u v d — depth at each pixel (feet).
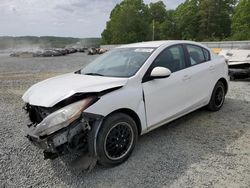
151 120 12.41
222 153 11.80
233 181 9.57
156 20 316.40
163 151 12.18
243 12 208.85
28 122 11.80
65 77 13.25
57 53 149.79
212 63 17.03
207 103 17.03
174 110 13.80
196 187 9.29
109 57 14.88
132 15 281.13
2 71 54.60
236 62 28.96
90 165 10.48
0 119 18.22
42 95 10.99
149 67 12.51
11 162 11.69
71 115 9.68
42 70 55.26
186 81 14.37
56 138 9.62
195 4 262.67
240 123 15.65
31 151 12.80
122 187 9.53
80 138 10.16
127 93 11.22
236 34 202.49
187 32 265.34
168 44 14.24
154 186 9.47
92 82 11.32
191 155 11.71
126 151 11.31
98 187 9.62
